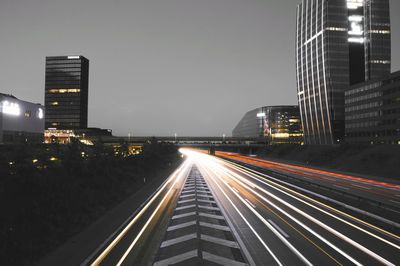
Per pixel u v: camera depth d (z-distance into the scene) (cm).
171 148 12838
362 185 4262
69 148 3984
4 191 2331
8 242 1725
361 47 12925
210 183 4516
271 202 3042
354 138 9869
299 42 15262
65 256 1686
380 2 12731
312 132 13875
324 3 12756
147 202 3108
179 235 2009
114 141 13888
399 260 1575
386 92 8381
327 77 12444
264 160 10469
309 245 1800
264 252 1703
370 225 2197
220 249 1756
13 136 9000
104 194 3269
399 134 7831
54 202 2470
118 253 1711
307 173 5956
